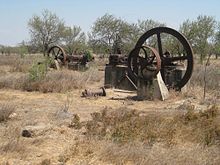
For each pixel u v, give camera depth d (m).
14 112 13.31
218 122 11.26
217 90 20.59
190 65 20.03
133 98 18.50
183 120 11.62
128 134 9.89
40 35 58.69
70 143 9.79
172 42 41.59
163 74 20.38
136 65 19.17
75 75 23.62
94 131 10.41
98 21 57.34
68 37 58.12
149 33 20.97
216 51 45.94
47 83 19.94
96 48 57.69
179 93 19.23
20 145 9.06
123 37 55.78
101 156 8.48
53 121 12.27
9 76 22.66
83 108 15.30
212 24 46.12
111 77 22.28
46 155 8.79
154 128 10.52
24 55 49.09
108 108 15.09
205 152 8.72
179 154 8.44
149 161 8.10
